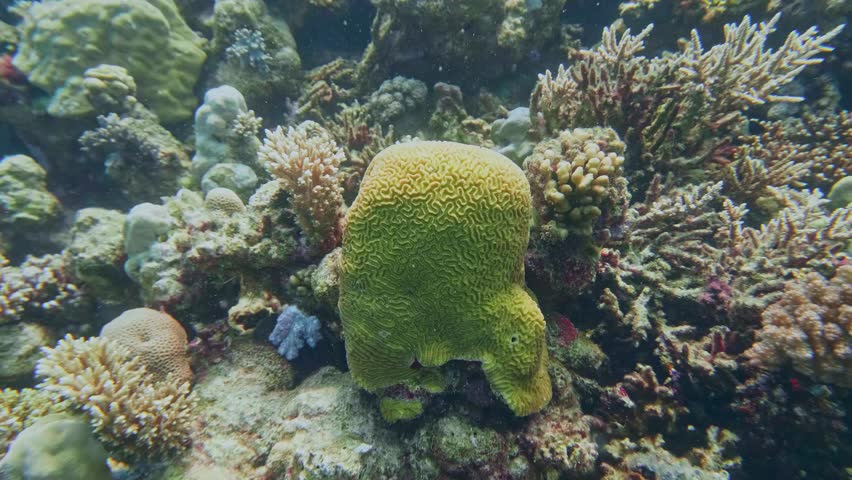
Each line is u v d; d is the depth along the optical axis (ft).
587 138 2.56
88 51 4.68
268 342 2.81
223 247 2.62
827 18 3.97
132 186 4.69
